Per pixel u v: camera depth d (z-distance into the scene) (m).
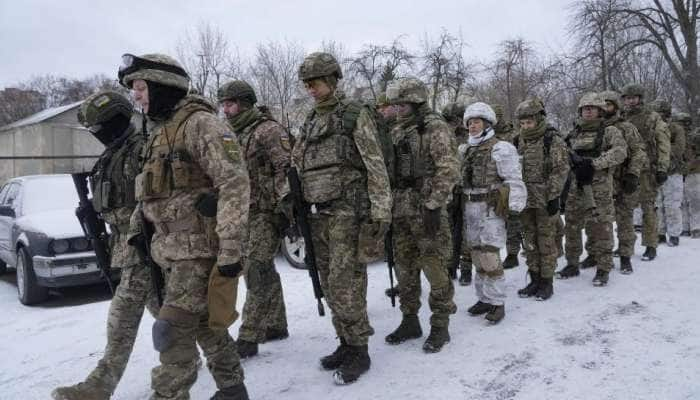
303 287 5.95
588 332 4.11
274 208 3.97
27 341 4.73
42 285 6.24
